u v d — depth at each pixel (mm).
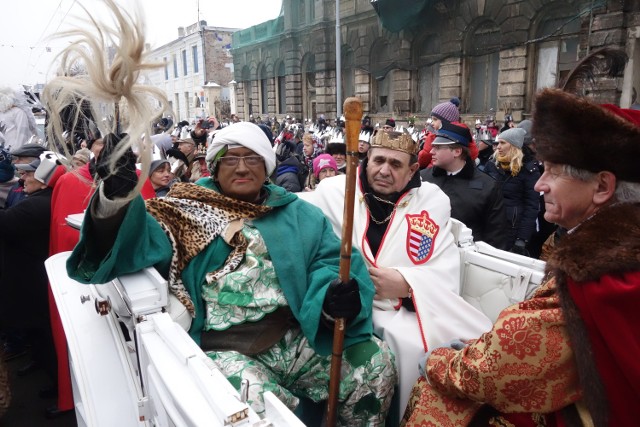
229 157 1913
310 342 1774
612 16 10328
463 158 3350
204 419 1125
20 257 3021
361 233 2395
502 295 2320
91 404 1606
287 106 24109
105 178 1469
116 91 1343
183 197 1928
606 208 1214
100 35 1314
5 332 3646
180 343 1391
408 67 16734
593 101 1223
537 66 13367
